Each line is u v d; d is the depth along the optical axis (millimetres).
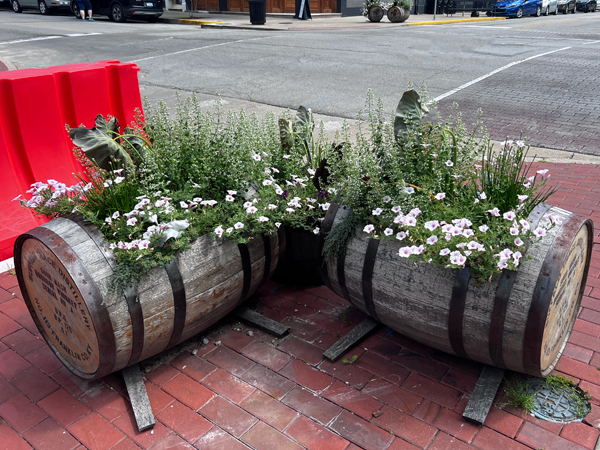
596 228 4668
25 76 4469
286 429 2738
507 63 12523
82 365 3006
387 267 2877
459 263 2402
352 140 7066
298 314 3754
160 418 2838
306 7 24188
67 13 26312
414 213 2689
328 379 3088
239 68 12320
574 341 3305
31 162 4648
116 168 3203
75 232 2766
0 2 29250
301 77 11273
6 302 3924
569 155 6664
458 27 21469
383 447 2607
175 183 3414
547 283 2418
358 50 14625
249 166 3475
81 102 4879
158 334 2902
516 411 2801
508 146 3059
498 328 2551
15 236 4531
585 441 2588
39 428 2797
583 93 9617
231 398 2963
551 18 27875
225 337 3508
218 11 26688
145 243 2666
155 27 21172
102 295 2611
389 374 3113
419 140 3158
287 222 3623
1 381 3146
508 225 2531
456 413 2807
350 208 3133
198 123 3617
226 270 3141
